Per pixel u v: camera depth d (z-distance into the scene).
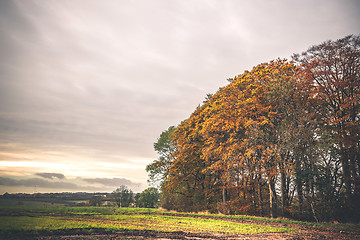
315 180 28.27
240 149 30.75
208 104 39.97
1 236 12.92
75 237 13.59
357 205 27.16
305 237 16.84
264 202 33.97
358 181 27.78
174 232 16.80
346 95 29.88
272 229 19.72
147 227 18.36
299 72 31.97
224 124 33.47
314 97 30.86
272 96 30.03
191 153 39.34
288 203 31.42
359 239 16.88
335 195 28.28
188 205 39.91
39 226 15.80
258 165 30.25
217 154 33.78
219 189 39.09
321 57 31.27
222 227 20.02
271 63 33.59
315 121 28.55
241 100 32.12
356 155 28.56
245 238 15.77
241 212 34.34
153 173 47.16
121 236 14.57
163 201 42.34
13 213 23.08
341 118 28.16
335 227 22.41
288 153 30.03
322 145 27.95
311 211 29.12
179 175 41.28
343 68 30.27
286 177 31.86
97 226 17.17
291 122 28.52
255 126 28.98
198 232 17.28
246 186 33.50
